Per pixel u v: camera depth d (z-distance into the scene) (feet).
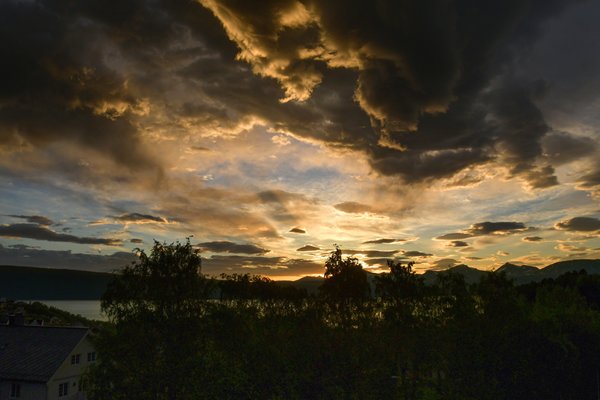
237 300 81.51
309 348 78.18
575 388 106.73
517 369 95.35
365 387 76.48
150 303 72.54
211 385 70.95
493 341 92.79
